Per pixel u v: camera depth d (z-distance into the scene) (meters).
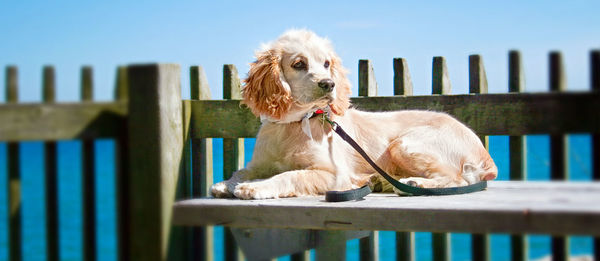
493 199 2.71
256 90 3.50
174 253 2.71
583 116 2.75
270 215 2.71
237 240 3.07
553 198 2.67
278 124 3.52
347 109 3.92
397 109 3.74
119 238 2.65
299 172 3.30
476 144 3.52
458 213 2.43
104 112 2.52
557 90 2.99
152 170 2.58
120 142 2.62
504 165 13.85
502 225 2.35
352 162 3.74
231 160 3.93
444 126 3.59
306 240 3.59
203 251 3.69
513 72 3.53
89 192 2.58
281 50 3.52
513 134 3.41
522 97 3.37
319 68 3.45
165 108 2.62
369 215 2.58
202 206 2.76
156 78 2.57
